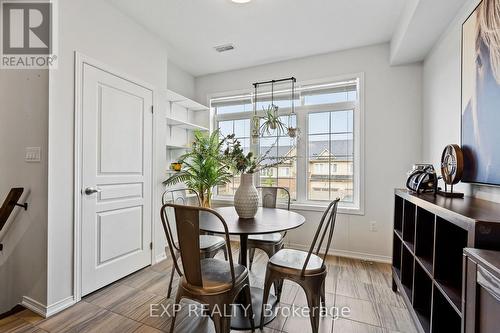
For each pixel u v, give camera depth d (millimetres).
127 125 2518
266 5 2336
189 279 1486
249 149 3832
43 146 1856
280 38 2930
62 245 1942
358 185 3176
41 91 1868
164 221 1665
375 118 3049
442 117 2307
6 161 2035
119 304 2016
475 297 864
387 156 3000
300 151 3512
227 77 3904
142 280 2443
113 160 2365
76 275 2033
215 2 2303
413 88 2900
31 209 1913
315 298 1609
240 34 2855
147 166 2768
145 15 2512
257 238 2285
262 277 2527
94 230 2195
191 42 3039
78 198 2055
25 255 1945
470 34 1715
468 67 1736
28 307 1926
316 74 3346
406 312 1929
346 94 3295
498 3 1393
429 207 1451
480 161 1563
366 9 2375
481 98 1563
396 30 2643
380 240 3025
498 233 938
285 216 2133
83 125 2092
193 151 3369
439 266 1386
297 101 3543
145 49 2732
